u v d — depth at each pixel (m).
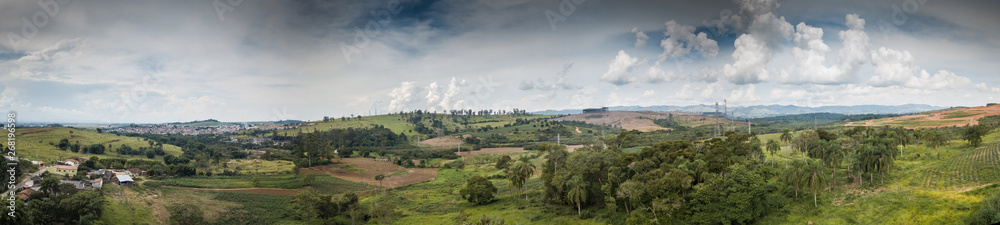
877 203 77.69
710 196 80.69
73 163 164.00
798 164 85.38
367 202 134.50
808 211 81.31
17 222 80.38
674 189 85.25
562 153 119.00
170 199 118.00
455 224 99.94
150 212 105.12
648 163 100.12
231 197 130.12
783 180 88.62
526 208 110.00
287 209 123.31
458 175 191.00
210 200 123.56
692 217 81.75
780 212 83.19
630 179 99.44
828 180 94.88
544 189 117.44
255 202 127.81
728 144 120.00
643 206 87.00
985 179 77.62
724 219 78.75
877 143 103.00
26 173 129.62
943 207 69.44
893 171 95.75
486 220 85.69
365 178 187.38
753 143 112.75
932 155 112.81
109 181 126.12
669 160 108.25
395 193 151.25
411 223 105.44
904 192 79.81
